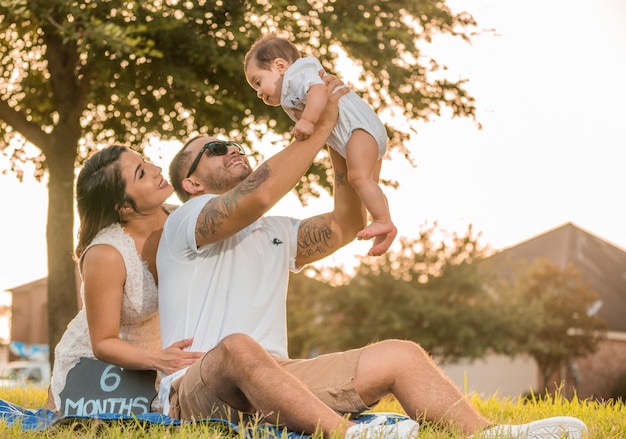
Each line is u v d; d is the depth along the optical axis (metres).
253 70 4.61
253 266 3.98
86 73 10.51
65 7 8.85
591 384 32.03
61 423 3.53
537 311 30.48
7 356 38.78
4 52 11.02
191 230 3.82
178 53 10.02
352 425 3.24
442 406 3.47
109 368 4.05
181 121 10.77
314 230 4.33
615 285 36.62
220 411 3.57
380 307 29.97
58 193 10.49
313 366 3.74
